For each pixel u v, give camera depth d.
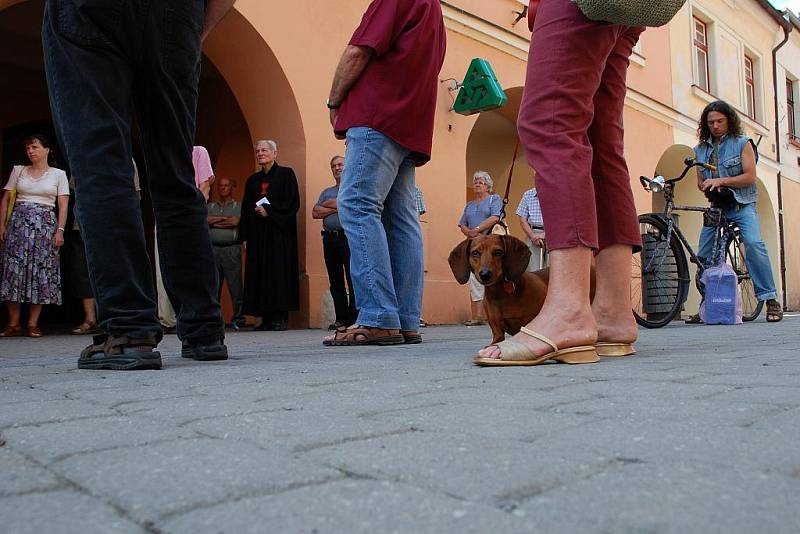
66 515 0.78
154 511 0.78
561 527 0.69
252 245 6.64
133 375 2.16
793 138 17.86
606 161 2.66
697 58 14.69
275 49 7.03
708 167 6.40
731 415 1.29
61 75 2.34
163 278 2.76
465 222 7.60
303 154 7.23
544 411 1.38
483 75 7.61
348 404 1.50
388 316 3.71
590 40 2.33
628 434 1.14
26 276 5.82
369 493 0.82
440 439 1.12
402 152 3.76
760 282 6.86
